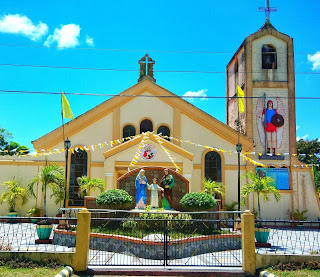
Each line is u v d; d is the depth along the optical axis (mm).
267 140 26406
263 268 11469
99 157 25109
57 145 25109
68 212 21234
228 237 15211
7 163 24656
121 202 16641
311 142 43562
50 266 11148
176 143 25672
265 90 27078
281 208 25469
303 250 14211
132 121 25859
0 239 15812
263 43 27625
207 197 16766
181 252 13148
